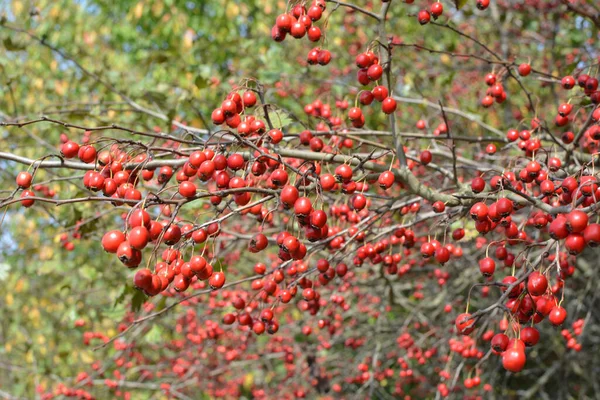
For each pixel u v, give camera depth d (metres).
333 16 1.65
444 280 1.10
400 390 1.40
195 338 1.15
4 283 1.69
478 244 1.01
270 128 0.71
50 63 1.67
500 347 0.59
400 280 1.30
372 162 0.73
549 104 1.39
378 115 1.32
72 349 1.46
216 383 1.39
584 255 1.33
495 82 0.84
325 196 0.90
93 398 1.20
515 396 1.54
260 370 1.52
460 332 0.60
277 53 1.27
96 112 1.09
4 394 1.55
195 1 2.05
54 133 1.42
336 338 1.32
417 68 1.59
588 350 1.42
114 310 1.05
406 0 0.71
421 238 1.11
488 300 1.30
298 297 1.17
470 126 1.47
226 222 1.17
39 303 1.74
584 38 1.25
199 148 0.70
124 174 0.65
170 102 1.20
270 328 0.76
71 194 0.98
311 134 0.78
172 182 1.05
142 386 1.27
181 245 0.65
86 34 1.93
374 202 1.07
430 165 0.81
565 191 0.64
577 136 0.78
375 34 1.56
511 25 1.53
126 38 1.96
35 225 1.64
